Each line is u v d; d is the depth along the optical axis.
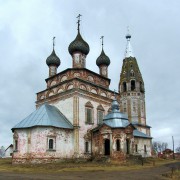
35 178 26.70
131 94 89.12
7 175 29.70
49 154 45.62
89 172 33.72
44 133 45.94
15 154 47.41
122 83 92.00
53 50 64.69
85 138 51.00
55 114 50.75
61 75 57.47
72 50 57.88
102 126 49.81
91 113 53.69
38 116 48.22
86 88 53.97
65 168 37.69
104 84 61.28
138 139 70.62
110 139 48.41
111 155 47.56
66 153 48.09
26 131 47.25
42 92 58.81
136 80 90.94
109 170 36.19
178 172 35.16
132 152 49.69
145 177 29.69
